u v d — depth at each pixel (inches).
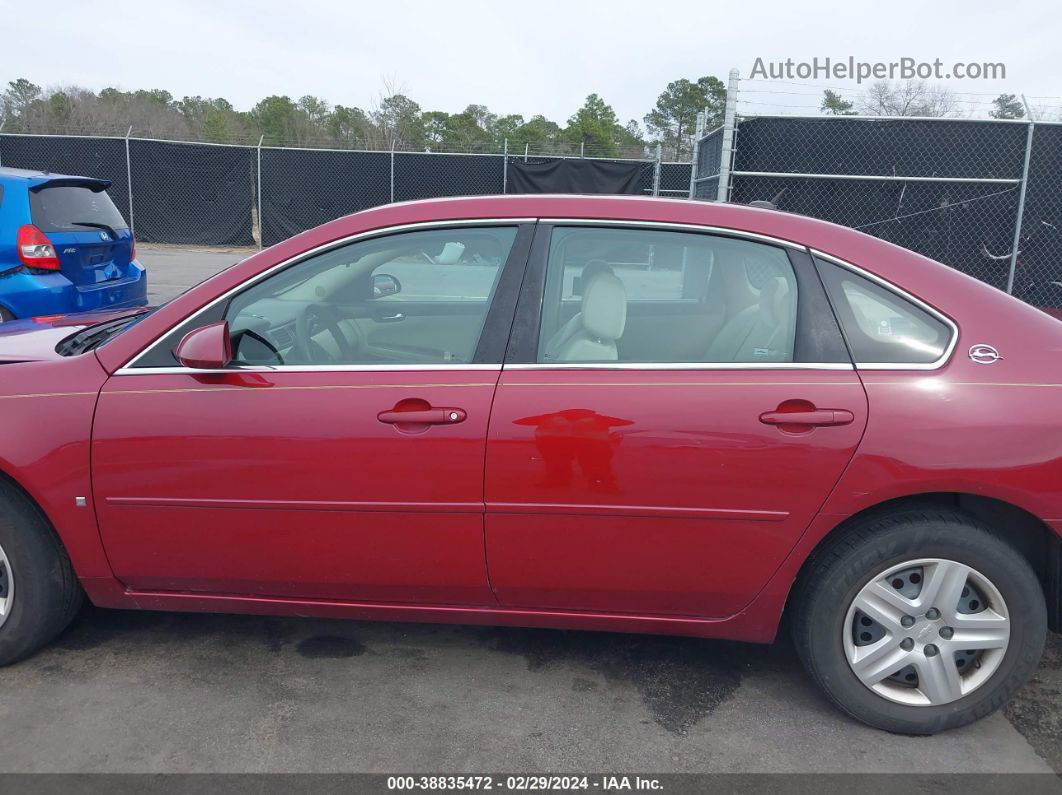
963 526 97.1
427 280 111.2
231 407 102.0
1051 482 94.2
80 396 104.6
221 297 106.7
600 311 103.3
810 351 98.9
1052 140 301.9
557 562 101.8
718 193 309.4
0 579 110.2
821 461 95.8
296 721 102.7
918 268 102.6
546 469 98.4
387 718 103.9
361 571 104.8
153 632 123.8
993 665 100.0
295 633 124.5
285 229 674.2
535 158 629.9
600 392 98.5
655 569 101.0
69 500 105.2
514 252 105.0
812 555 101.9
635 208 106.1
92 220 256.1
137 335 106.6
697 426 96.7
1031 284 315.3
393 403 100.0
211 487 103.0
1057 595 100.4
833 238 103.6
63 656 116.3
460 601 106.8
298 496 102.0
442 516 100.9
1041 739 102.4
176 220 680.4
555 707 107.1
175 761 94.7
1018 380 96.3
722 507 97.7
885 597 99.7
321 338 113.0
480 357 101.9
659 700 109.3
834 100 385.7
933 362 97.7
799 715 106.7
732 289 103.9
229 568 106.5
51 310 233.8
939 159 307.7
